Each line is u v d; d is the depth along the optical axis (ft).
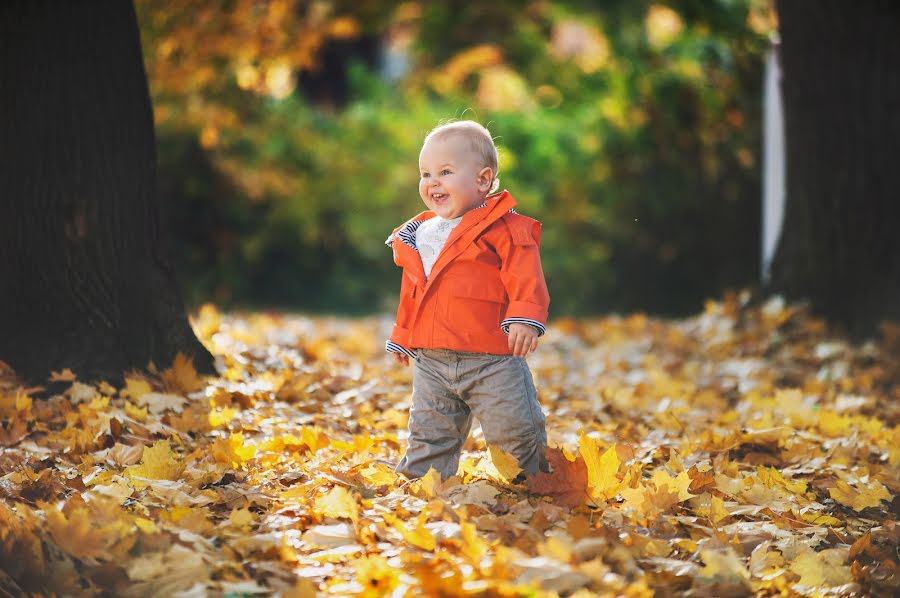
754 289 40.57
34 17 23.26
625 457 18.98
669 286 82.53
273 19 58.03
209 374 25.08
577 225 82.43
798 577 14.99
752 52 68.03
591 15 86.17
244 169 78.18
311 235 81.82
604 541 14.40
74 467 18.20
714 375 32.73
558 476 16.92
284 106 82.84
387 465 19.58
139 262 24.72
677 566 14.64
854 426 24.77
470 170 17.83
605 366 35.47
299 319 53.06
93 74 23.84
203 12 54.65
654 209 80.18
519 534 15.11
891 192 36.76
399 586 13.51
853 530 17.57
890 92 36.68
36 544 13.71
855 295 36.88
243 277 81.56
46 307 23.53
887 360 32.58
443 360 17.80
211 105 66.28
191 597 12.95
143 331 24.34
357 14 69.82
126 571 13.50
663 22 84.17
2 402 21.04
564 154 82.84
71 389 22.25
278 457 19.70
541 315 17.10
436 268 17.67
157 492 16.38
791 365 33.35
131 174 24.57
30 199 23.50
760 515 17.67
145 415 21.20
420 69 96.17
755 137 71.87
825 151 37.45
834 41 36.96
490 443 17.95
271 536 14.99
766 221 48.55
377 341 41.73
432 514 15.96
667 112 75.36
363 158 83.51
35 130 23.43
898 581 15.21
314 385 27.04
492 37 94.53
